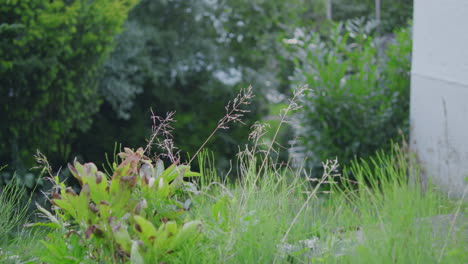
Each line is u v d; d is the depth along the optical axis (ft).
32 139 21.72
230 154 35.94
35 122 21.88
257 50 43.14
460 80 18.03
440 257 7.60
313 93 23.63
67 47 21.95
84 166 7.86
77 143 29.86
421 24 20.44
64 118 22.88
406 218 8.22
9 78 21.03
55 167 23.44
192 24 39.42
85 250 8.33
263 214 8.80
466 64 17.74
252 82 40.81
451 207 10.16
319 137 23.61
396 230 7.96
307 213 9.92
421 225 8.17
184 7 38.60
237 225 8.25
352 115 22.94
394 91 23.41
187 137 35.17
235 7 42.42
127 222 7.93
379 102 23.36
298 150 25.02
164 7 38.14
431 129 19.79
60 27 22.15
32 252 10.11
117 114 31.81
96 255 8.13
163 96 36.94
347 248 8.05
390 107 22.66
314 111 23.54
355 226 9.02
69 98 22.70
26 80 21.22
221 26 42.06
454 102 18.34
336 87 23.39
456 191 11.38
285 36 27.40
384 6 44.14
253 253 8.02
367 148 22.79
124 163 7.85
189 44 38.99
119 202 7.72
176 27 38.99
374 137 22.58
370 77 23.40
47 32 21.57
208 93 38.50
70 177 23.57
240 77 41.57
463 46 17.83
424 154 19.93
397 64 23.99
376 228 8.32
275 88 41.37
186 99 38.63
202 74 39.96
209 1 40.73
